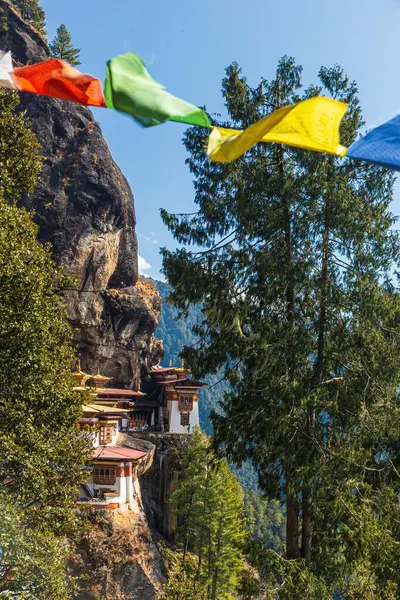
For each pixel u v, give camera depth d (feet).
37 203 154.40
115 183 167.53
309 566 49.78
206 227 58.80
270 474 55.31
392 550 47.91
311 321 54.24
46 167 158.61
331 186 51.08
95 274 162.09
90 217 161.48
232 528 115.24
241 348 53.88
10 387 46.39
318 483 49.11
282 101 58.34
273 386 49.57
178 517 142.61
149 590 108.37
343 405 53.36
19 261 45.88
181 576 91.09
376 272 54.29
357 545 46.47
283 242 55.16
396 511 50.14
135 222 186.91
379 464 57.93
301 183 51.34
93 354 168.14
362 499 49.70
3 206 47.83
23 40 179.22
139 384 185.78
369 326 52.75
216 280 55.11
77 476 50.96
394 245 54.34
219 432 54.44
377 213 53.11
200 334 57.77
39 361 47.47
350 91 55.83
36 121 161.27
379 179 54.08
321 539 49.34
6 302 45.39
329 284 51.85
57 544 48.42
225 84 57.93
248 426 52.49
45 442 47.60
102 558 105.29
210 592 110.63
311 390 50.88
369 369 52.80
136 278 186.09
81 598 101.55
